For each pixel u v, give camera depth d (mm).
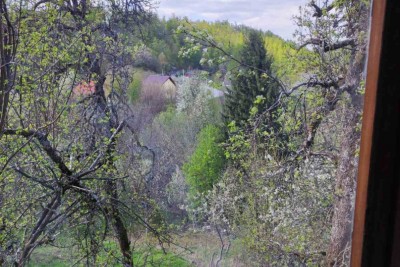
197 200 6023
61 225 4215
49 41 3742
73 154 4227
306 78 3838
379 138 546
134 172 4898
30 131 3658
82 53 3924
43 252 4371
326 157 3850
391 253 572
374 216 571
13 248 3775
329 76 3352
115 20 4539
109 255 4527
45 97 3707
